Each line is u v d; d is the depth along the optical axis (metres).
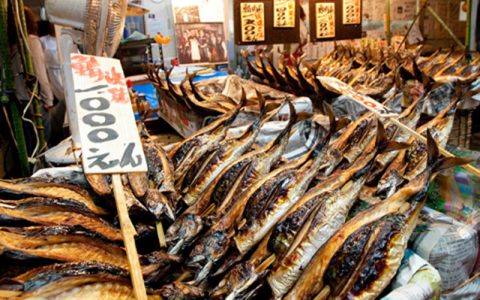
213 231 1.85
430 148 1.66
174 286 1.60
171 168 2.36
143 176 2.16
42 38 5.01
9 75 3.26
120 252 1.77
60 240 1.66
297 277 1.64
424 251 1.78
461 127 3.98
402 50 5.39
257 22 5.07
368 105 2.23
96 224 1.89
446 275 1.78
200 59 7.29
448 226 1.85
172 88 3.62
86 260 1.62
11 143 4.38
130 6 3.22
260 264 1.73
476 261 1.86
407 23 7.01
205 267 1.77
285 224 1.72
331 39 5.73
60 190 2.06
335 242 1.58
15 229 1.67
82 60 1.89
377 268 1.49
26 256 1.53
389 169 2.16
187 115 3.49
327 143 1.93
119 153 1.62
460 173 2.13
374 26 7.00
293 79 3.96
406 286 1.52
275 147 2.18
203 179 2.28
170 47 7.67
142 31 7.41
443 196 2.20
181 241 1.89
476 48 5.76
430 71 4.37
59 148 3.15
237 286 1.62
